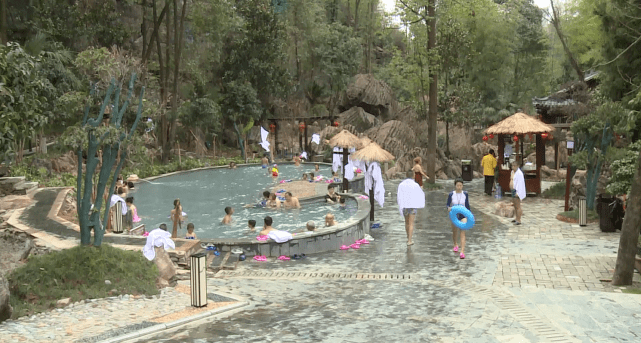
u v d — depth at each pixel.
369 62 62.84
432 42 30.45
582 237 17.17
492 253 15.37
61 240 14.34
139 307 10.14
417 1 29.48
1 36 30.11
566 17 35.03
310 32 54.28
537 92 54.50
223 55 50.06
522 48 54.84
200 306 10.12
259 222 20.27
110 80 12.45
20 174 24.77
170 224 20.27
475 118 44.88
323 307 10.41
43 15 36.50
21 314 9.41
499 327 9.18
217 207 23.61
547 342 8.48
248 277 13.29
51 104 26.98
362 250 16.20
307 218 20.84
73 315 9.55
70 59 33.19
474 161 38.91
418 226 19.61
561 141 36.25
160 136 41.56
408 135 44.47
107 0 41.09
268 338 8.59
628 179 14.35
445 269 13.75
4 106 11.15
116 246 13.53
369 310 10.22
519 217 19.69
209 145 46.59
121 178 25.53
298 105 55.66
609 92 20.50
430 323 9.41
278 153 47.22
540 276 12.88
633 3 19.00
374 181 19.55
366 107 55.09
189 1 46.28
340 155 28.83
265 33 46.75
